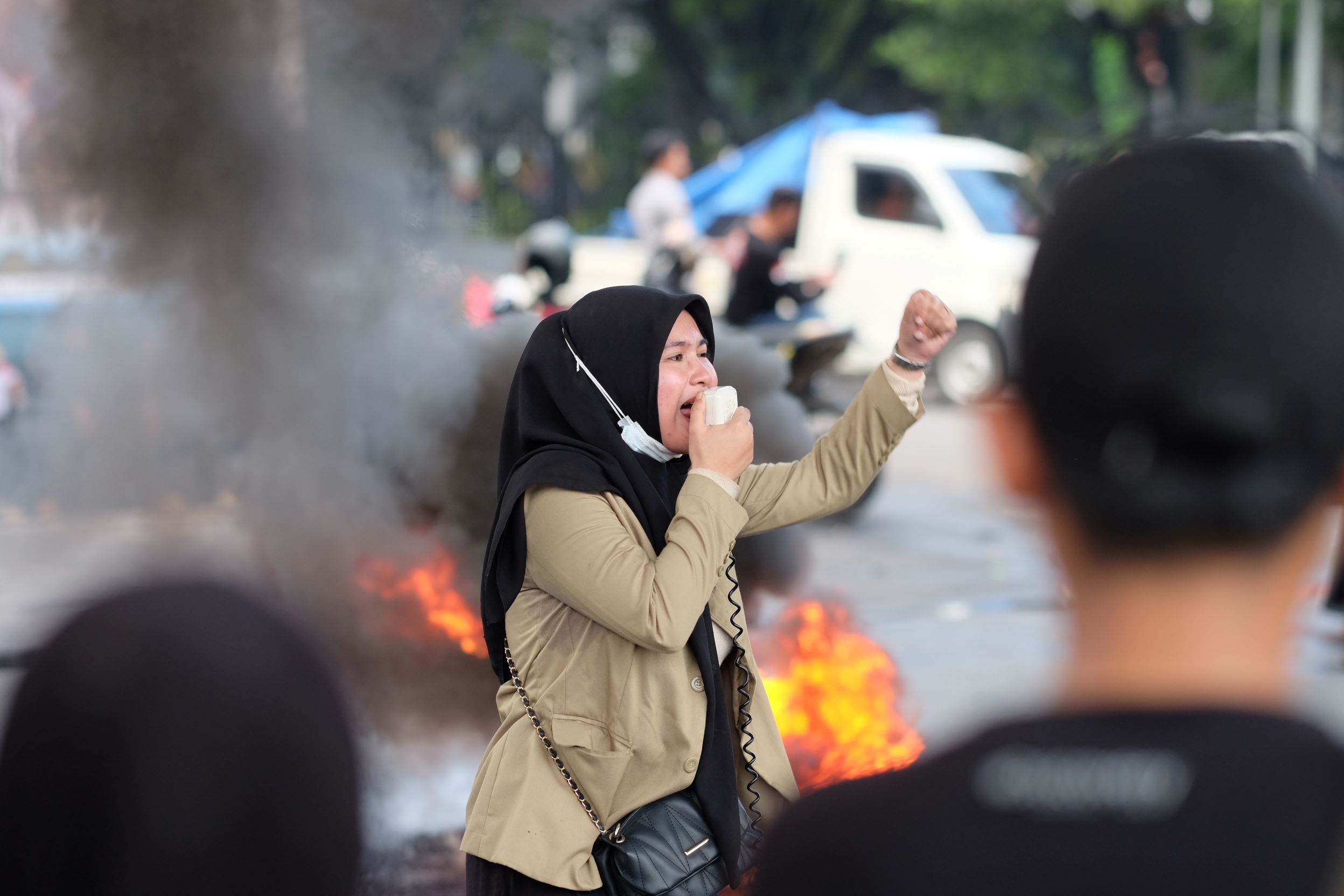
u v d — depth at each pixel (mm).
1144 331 3457
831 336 28625
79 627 3814
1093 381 3486
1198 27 84812
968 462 33906
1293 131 3807
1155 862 3309
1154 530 3467
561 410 8117
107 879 3598
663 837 7641
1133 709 3436
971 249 42875
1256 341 3406
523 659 7988
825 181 45531
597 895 7652
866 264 44531
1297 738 3361
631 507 7949
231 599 3980
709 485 7688
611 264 50375
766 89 96000
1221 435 3395
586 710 7793
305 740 3844
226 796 3682
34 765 3682
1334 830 3314
